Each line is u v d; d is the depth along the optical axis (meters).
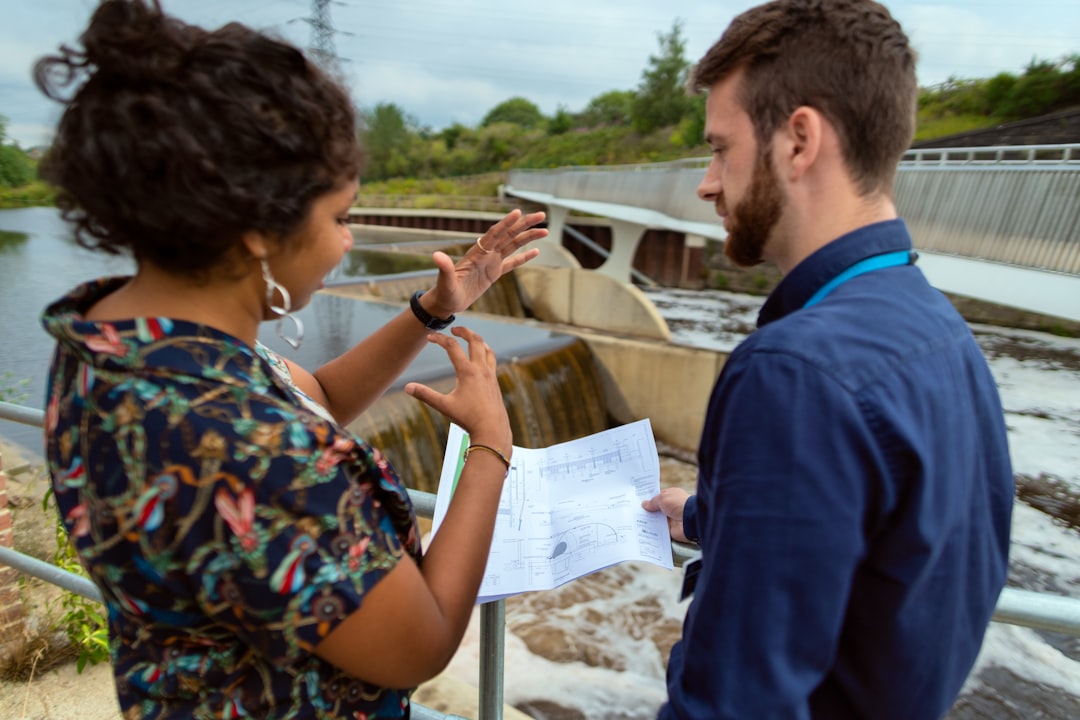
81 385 0.76
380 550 0.79
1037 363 15.79
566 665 6.41
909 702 0.83
